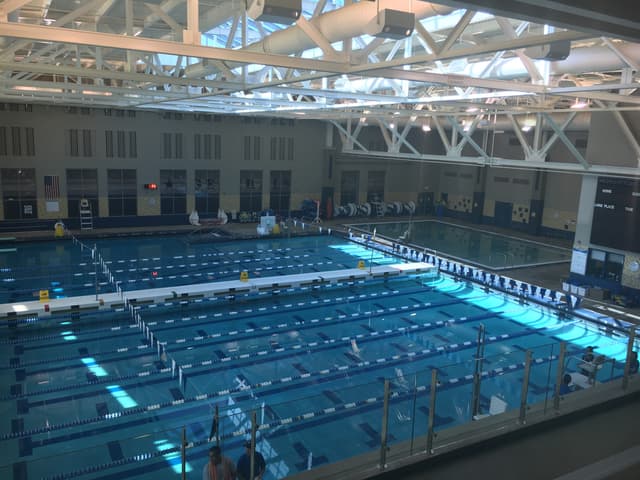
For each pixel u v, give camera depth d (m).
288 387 11.26
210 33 16.88
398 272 20.28
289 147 31.09
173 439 8.48
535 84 10.95
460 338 14.48
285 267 21.27
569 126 19.08
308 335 14.39
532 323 15.89
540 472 2.07
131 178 27.41
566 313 16.39
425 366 12.59
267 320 15.45
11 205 25.06
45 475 7.89
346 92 14.32
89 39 7.00
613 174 17.31
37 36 6.68
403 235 28.27
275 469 8.19
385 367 12.48
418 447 2.33
